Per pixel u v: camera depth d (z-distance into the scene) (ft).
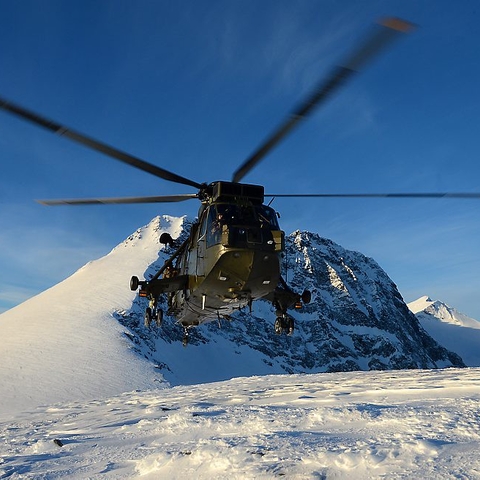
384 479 14.17
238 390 50.57
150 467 18.90
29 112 23.13
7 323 462.19
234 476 16.21
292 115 18.74
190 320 56.54
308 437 20.52
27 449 26.68
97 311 470.39
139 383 336.90
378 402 29.22
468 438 17.54
